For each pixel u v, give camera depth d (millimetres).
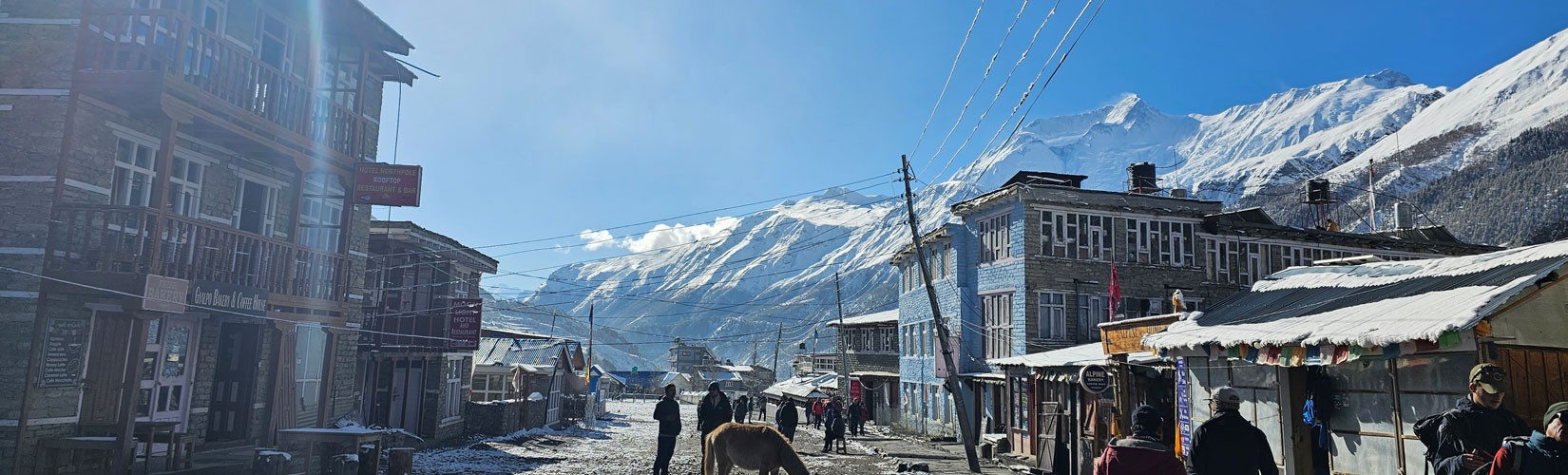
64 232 15086
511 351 45406
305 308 18578
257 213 19922
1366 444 10914
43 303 14617
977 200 36312
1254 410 13102
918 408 43625
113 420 15750
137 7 16234
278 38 19266
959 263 37875
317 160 18766
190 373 18203
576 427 44094
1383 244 37125
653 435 40469
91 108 15492
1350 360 9781
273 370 17781
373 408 29453
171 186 17188
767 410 72438
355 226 23219
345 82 21734
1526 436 5922
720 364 149625
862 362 55969
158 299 14453
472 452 26203
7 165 15094
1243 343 11625
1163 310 33844
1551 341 9500
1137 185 38688
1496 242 163750
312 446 16781
